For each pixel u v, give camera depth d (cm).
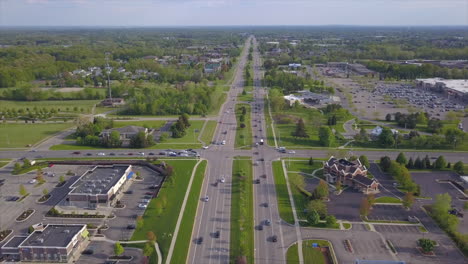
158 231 13900
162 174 19112
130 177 18512
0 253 12838
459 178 18588
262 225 14300
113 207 15762
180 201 16175
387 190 17362
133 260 12238
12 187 17838
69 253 12325
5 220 14800
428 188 17500
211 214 15088
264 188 17488
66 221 14712
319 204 14675
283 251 12694
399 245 13075
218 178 18588
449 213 15025
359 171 17875
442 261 12238
